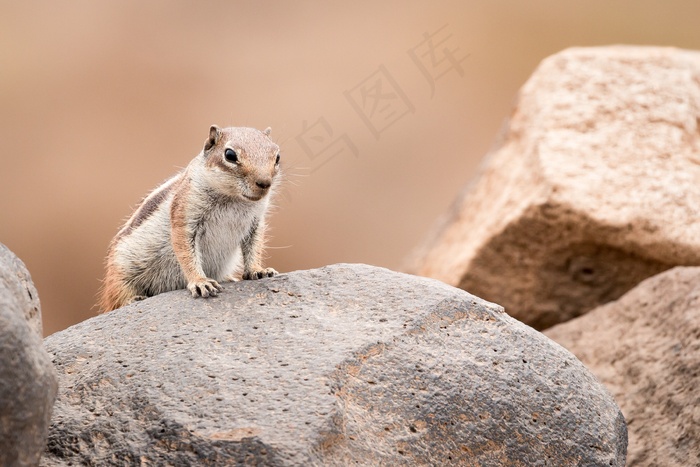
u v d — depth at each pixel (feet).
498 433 27.17
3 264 24.85
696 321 36.94
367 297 30.66
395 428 26.40
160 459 25.00
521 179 50.75
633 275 47.42
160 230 36.73
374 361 27.66
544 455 27.27
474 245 50.55
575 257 48.11
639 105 51.13
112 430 25.96
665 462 33.76
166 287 37.86
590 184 46.73
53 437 25.96
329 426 25.18
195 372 27.20
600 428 28.22
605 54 55.11
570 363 29.60
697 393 34.65
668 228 45.01
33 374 22.33
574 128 50.44
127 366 27.91
